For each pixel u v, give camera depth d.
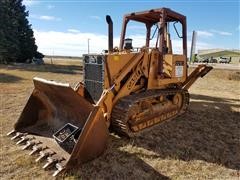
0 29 32.09
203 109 9.56
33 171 4.65
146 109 6.71
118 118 5.90
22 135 5.93
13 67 27.28
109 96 5.85
